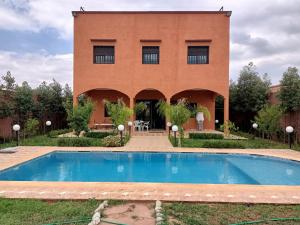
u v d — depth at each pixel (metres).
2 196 6.03
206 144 13.11
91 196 6.05
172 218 4.86
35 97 18.03
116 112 15.31
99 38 18.52
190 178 8.70
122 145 13.29
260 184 7.72
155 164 10.73
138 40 18.53
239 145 13.07
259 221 4.72
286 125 15.70
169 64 18.47
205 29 18.38
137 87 18.58
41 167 10.18
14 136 15.30
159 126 20.62
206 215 5.02
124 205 5.56
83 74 18.56
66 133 18.03
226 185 7.18
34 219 4.74
